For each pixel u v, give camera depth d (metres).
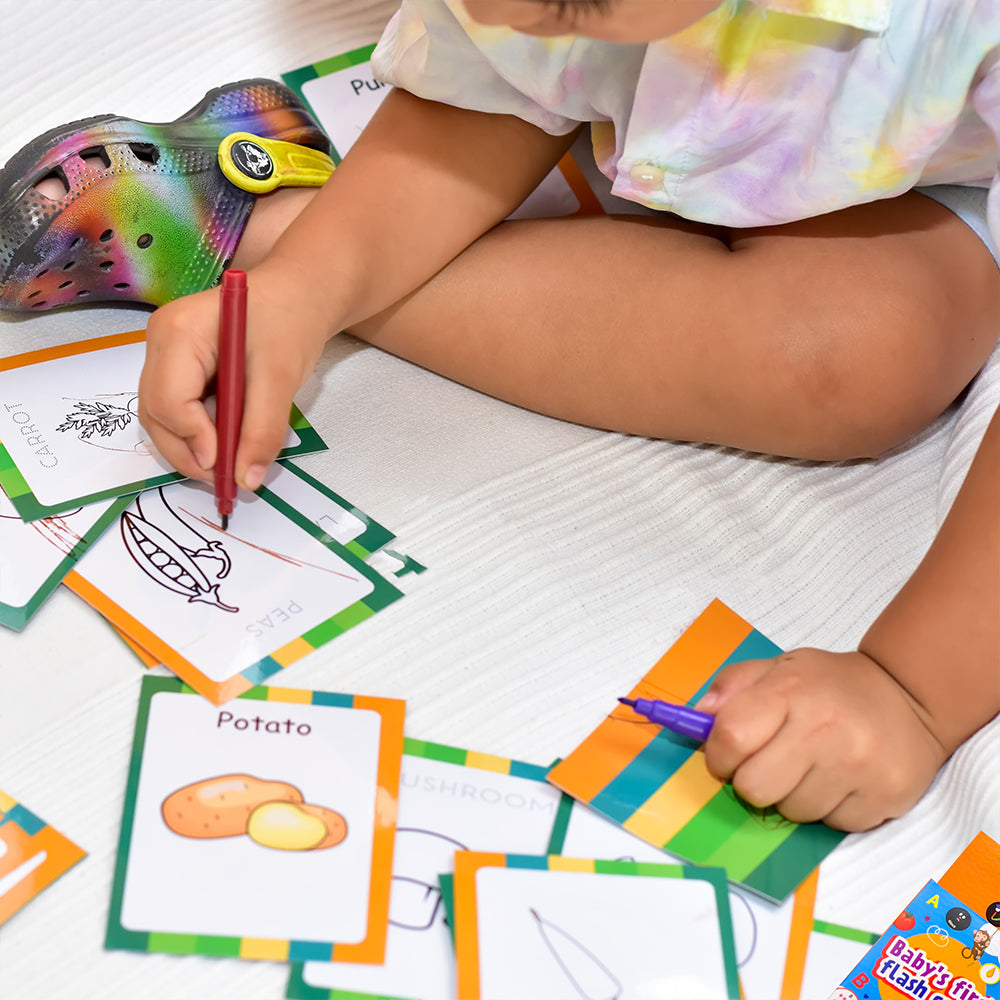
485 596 0.73
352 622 0.71
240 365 0.69
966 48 0.70
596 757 0.66
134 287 0.86
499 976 0.57
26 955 0.57
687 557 0.77
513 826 0.63
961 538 0.67
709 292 0.80
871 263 0.80
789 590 0.77
